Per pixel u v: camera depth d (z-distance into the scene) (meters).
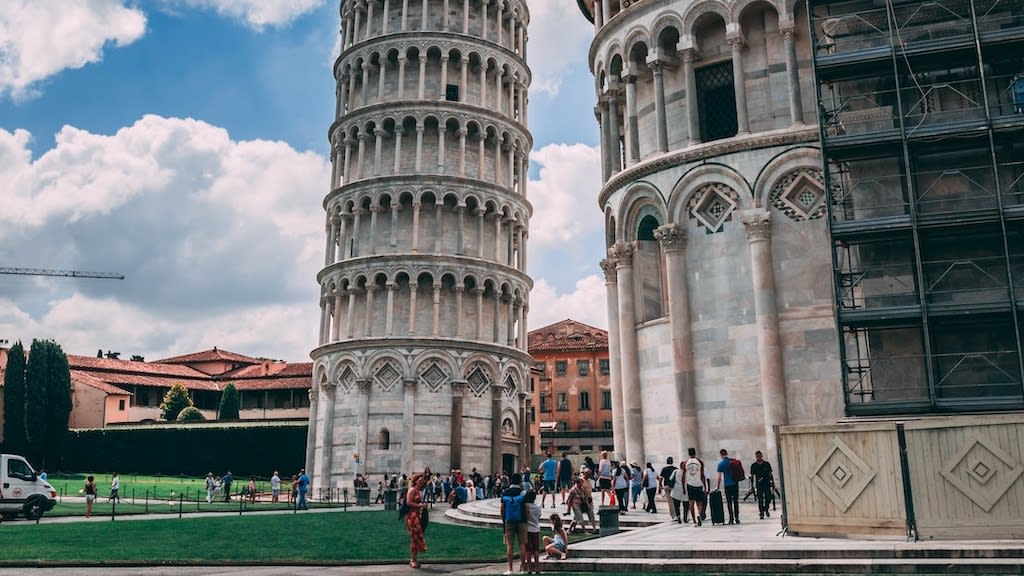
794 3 35.44
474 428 68.44
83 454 93.69
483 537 28.45
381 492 63.12
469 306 71.44
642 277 38.16
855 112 31.91
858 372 29.98
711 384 34.44
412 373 66.94
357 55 76.56
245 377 123.06
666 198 36.41
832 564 18.20
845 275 31.00
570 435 117.31
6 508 37.81
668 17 37.81
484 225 73.69
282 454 84.06
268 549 24.97
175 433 89.12
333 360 69.31
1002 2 31.66
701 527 24.97
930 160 31.09
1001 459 19.94
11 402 93.69
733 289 34.62
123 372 119.31
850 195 32.19
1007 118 29.25
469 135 74.44
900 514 20.41
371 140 74.25
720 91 37.81
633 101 39.12
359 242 72.44
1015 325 27.56
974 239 30.14
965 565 17.53
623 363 37.62
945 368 29.53
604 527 25.16
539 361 125.31
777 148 34.41
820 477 21.64
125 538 28.03
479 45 75.75
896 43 31.72
